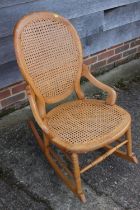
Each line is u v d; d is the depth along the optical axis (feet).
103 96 10.09
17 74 8.54
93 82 7.05
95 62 10.41
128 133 6.88
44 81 6.56
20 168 7.39
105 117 6.61
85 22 9.13
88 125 6.40
